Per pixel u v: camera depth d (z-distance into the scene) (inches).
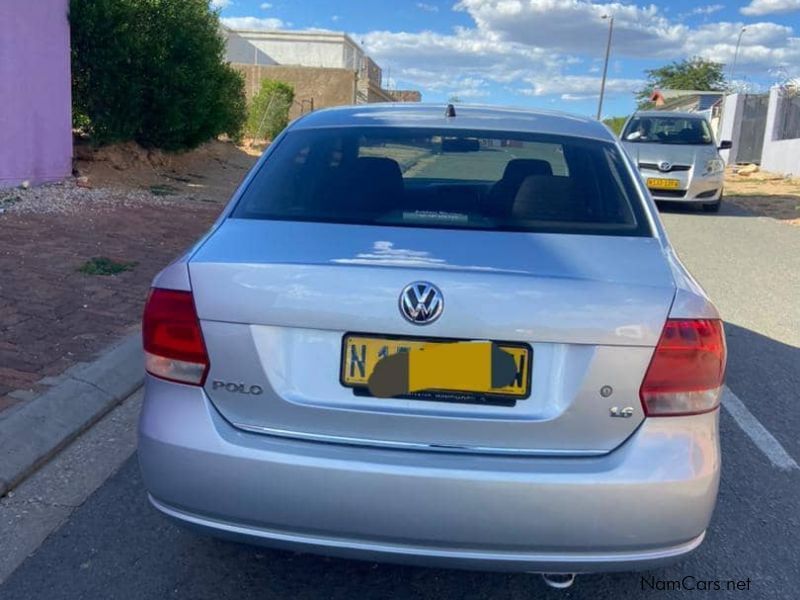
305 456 98.0
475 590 121.6
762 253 421.1
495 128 141.9
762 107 1087.6
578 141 139.9
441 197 125.1
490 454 98.1
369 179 128.1
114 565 124.4
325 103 1701.5
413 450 98.7
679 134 601.3
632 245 113.8
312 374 100.0
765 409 196.4
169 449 101.9
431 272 99.0
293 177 130.1
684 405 99.6
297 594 119.2
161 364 105.0
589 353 97.2
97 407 178.7
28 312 231.9
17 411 166.6
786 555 132.4
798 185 828.6
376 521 97.0
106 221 370.6
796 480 159.3
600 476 95.9
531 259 105.2
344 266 100.2
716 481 100.5
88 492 146.1
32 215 361.4
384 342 98.4
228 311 101.0
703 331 100.3
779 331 269.1
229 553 128.8
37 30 411.8
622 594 121.2
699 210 605.6
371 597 119.1
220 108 597.9
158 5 515.8
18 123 405.1
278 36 2169.0
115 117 500.1
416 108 155.3
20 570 122.3
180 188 517.7
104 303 247.1
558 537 96.3
